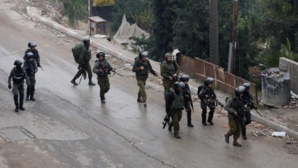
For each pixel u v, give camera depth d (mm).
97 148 32438
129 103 40219
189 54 53594
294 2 58438
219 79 43438
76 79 44906
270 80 39688
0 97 40094
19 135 33625
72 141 33281
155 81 45562
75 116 37281
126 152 32062
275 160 31938
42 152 31500
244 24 55344
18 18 63344
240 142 34250
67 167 29781
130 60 49750
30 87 39031
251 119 38062
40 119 36375
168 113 33750
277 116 38344
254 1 73750
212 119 37531
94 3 82188
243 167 30781
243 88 32531
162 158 31453
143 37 62125
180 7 54656
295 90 42688
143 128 35750
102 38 57469
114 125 36031
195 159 31500
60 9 73875
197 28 52750
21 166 29547
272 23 59531
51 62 49000
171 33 56312
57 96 40906
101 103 39875
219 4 53344
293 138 35312
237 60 53531
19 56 50312
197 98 41844
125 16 76562
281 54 48000
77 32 59031
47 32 58938
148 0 83375
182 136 34625
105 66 39094
